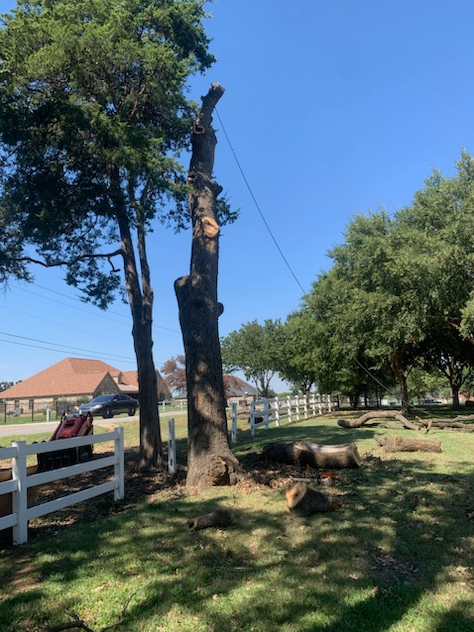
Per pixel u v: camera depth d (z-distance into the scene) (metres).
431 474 7.98
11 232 10.57
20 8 9.84
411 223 21.17
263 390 55.47
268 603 3.61
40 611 3.63
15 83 8.74
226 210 12.62
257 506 6.34
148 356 10.33
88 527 5.75
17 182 9.70
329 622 3.33
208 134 9.66
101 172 10.08
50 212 9.84
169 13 10.20
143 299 10.69
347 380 28.31
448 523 5.36
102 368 63.62
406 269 16.84
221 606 3.60
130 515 6.19
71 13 9.68
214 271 8.71
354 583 3.89
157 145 9.61
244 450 11.79
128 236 11.00
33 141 9.23
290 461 9.27
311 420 21.89
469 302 15.45
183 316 8.46
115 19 9.27
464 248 16.06
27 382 57.31
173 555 4.67
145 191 10.96
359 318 20.81
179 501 6.77
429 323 18.95
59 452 9.66
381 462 9.21
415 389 51.53
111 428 20.23
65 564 4.56
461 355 27.36
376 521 5.49
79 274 12.90
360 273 21.81
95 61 8.86
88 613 3.59
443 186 18.25
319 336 28.08
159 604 3.67
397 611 3.46
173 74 9.49
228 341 57.09
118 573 4.29
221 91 9.70
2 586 4.11
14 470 5.18
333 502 5.95
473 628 3.20
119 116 9.27
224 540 5.04
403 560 4.36
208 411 7.89
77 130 9.11
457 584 3.83
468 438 12.47
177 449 12.75
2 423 32.88
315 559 4.42
